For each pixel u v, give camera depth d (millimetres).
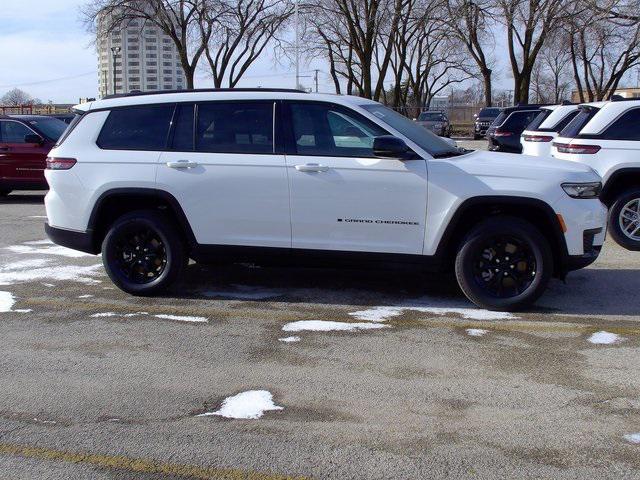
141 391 4777
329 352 5473
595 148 9047
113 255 6961
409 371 5090
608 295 7047
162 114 6848
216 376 5027
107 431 4199
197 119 6750
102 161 6809
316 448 3973
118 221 6879
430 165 6262
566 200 6141
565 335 5832
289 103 6609
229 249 6695
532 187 6113
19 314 6504
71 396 4703
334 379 4953
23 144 14156
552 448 3959
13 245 9742
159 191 6672
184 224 6719
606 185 9031
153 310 6586
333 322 6195
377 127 6410
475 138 37031
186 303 6809
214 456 3891
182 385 4875
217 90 6855
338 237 6480
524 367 5152
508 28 35125
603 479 3633
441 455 3885
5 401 4629
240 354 5449
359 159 6367
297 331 5973
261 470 3742
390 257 6430
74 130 7035
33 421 4340
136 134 6863
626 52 36719
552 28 29375
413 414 4398
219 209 6621
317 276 7797
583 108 9516
